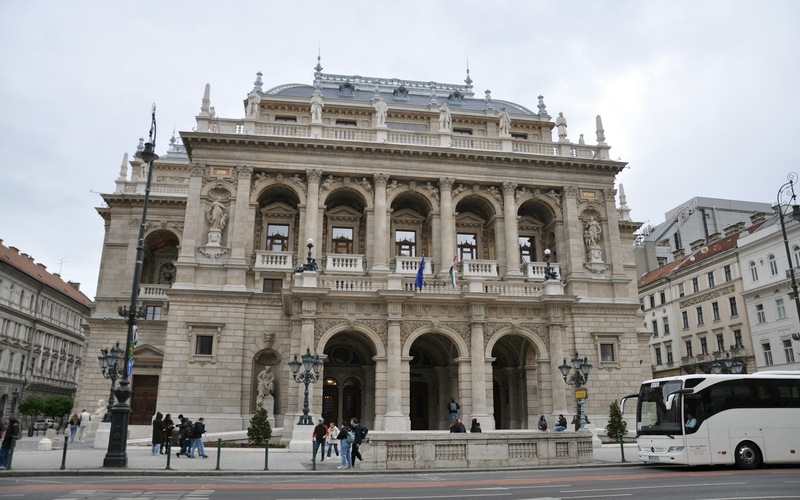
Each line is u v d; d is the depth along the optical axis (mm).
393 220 51375
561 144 52156
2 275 72875
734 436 25000
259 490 17734
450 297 41375
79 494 16547
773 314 62500
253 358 43406
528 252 52938
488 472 23984
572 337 46250
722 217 92375
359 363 47938
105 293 54000
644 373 58281
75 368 97750
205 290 43438
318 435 28422
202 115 47875
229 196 46625
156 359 50719
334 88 57344
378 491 17344
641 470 24484
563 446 27375
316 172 47656
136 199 56156
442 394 46500
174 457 30250
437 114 54656
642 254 89188
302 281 40312
